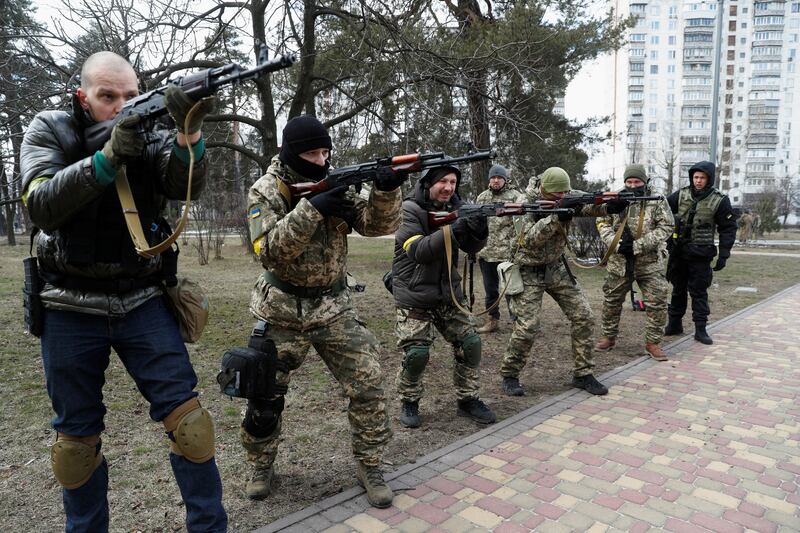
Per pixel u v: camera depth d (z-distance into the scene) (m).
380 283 11.75
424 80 6.91
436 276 3.77
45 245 1.94
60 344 1.98
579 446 3.55
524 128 7.66
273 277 2.75
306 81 7.42
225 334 6.71
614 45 10.46
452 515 2.72
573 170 14.31
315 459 3.38
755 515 2.73
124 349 2.08
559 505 2.82
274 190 2.67
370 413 2.83
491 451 3.47
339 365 2.85
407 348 3.84
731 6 68.88
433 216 3.54
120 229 1.97
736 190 71.19
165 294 2.17
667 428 3.85
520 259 4.52
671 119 53.94
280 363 2.76
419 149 7.31
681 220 6.47
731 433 3.76
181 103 1.74
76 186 1.70
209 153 10.91
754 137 69.75
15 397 4.40
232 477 3.12
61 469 2.02
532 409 4.22
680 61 68.62
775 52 68.56
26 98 6.16
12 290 10.30
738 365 5.46
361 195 2.88
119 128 1.71
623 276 5.79
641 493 2.95
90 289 1.98
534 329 4.52
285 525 2.60
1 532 2.54
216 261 17.11
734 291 10.75
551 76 9.52
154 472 3.17
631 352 6.10
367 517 2.69
